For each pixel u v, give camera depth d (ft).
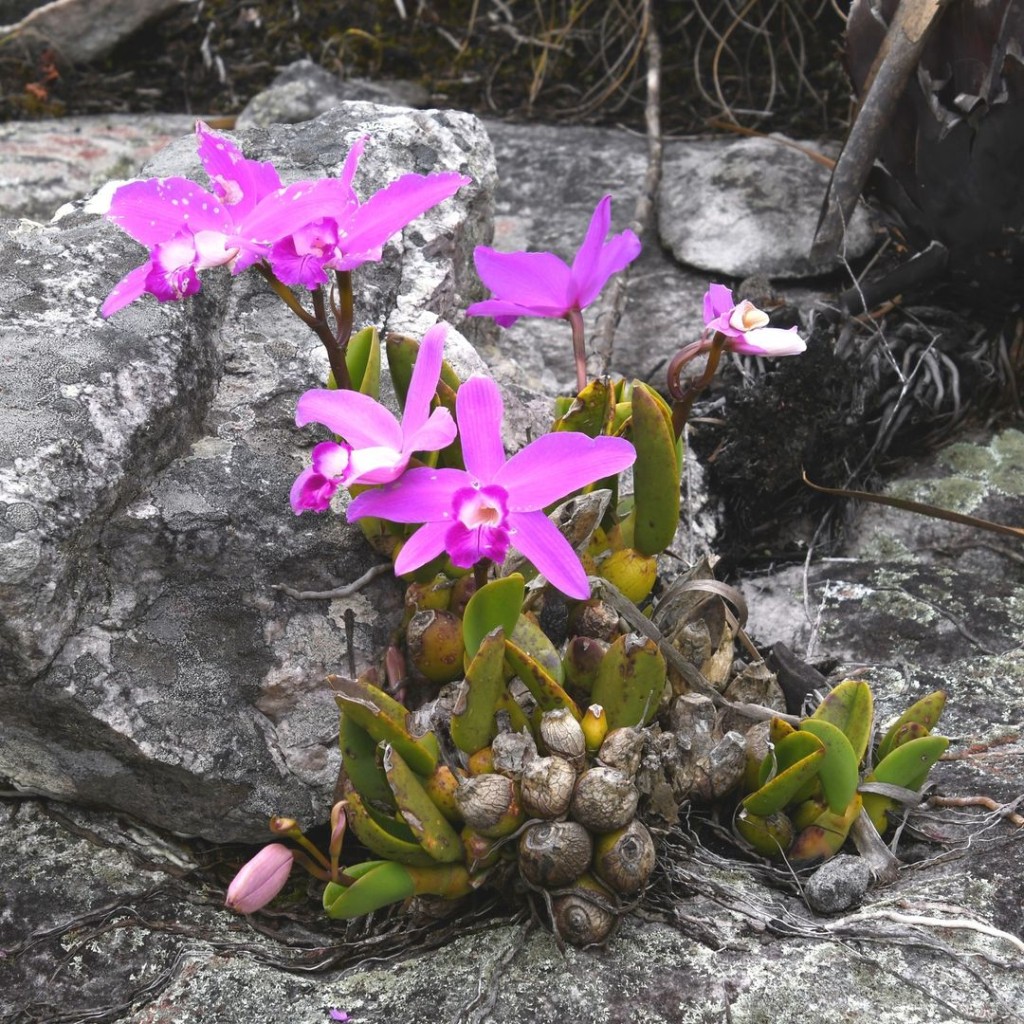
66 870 1.97
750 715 1.91
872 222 2.78
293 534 1.96
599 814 1.75
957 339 2.60
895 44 2.40
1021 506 2.44
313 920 1.93
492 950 1.81
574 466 1.73
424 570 1.93
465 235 2.39
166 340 2.00
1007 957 1.75
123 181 2.31
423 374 1.74
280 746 1.95
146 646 1.91
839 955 1.77
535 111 3.60
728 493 2.48
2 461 1.82
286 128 2.39
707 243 2.83
